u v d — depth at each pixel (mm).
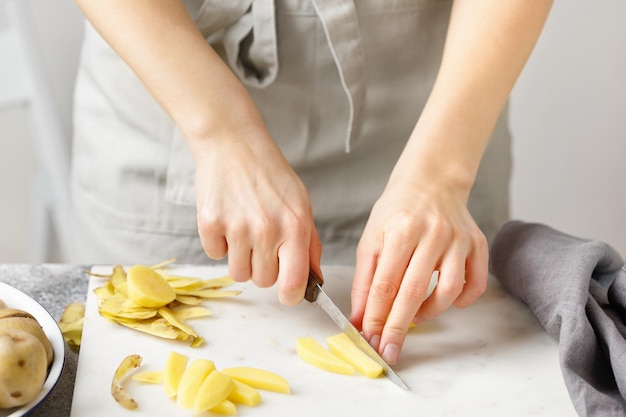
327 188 1022
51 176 1337
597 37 1479
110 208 1054
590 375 682
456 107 779
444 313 799
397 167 781
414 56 971
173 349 717
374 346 714
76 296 810
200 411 629
